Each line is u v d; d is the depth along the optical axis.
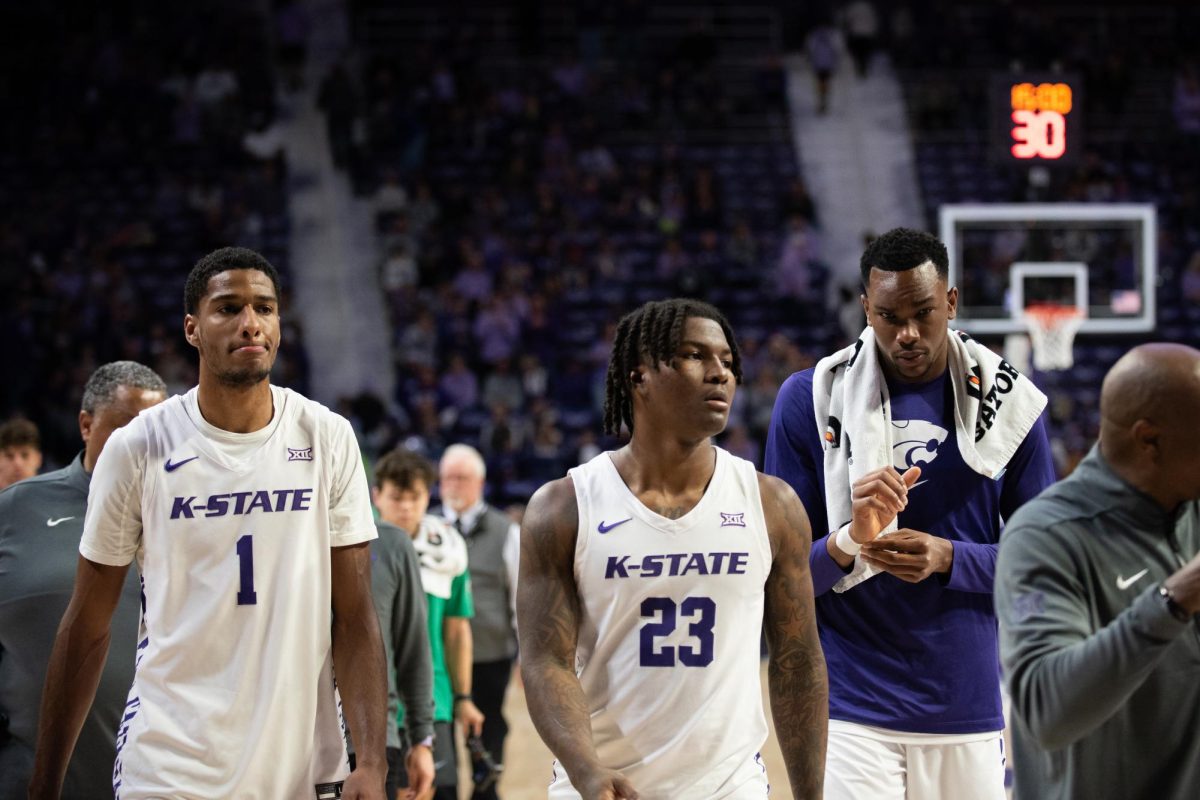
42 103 22.00
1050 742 2.67
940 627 4.14
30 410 17.12
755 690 3.39
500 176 21.80
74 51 22.61
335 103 21.94
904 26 24.33
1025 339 12.74
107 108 21.92
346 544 3.66
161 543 3.51
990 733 4.18
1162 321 19.83
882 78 24.53
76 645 3.59
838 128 23.62
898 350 4.09
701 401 3.31
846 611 4.21
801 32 24.91
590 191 21.33
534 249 20.45
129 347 18.03
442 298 19.61
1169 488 2.78
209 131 21.83
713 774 3.29
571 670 3.29
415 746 5.21
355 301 20.42
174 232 20.50
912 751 4.14
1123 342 19.00
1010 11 23.95
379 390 19.30
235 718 3.47
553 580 3.34
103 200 20.94
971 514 4.22
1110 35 24.36
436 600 6.16
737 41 24.88
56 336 18.25
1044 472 4.27
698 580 3.31
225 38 23.00
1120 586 2.77
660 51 24.30
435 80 22.86
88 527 3.57
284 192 21.16
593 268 20.38
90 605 3.59
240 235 20.50
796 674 3.42
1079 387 18.47
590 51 23.94
